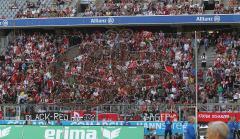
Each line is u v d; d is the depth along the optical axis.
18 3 140.75
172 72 109.62
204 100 97.19
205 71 113.31
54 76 112.69
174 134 79.06
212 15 124.06
